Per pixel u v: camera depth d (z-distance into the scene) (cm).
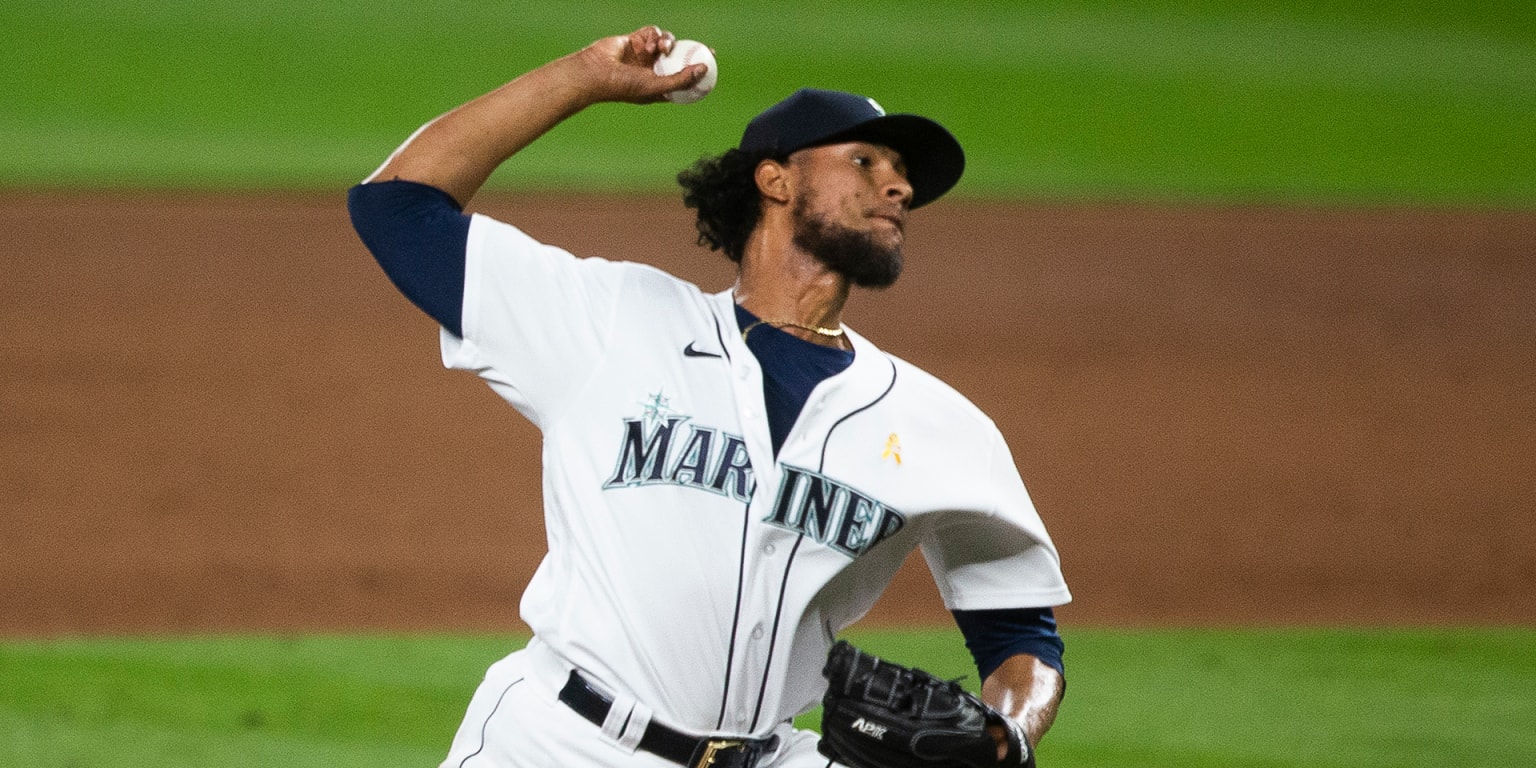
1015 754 1020
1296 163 7456
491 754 1124
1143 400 4338
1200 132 7906
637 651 1059
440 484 3547
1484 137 8062
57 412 3856
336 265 5281
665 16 9212
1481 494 3712
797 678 1149
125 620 2741
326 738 2198
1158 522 3478
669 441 1075
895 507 1105
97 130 6781
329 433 3825
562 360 1084
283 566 3044
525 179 6462
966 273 5566
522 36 8562
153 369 4206
